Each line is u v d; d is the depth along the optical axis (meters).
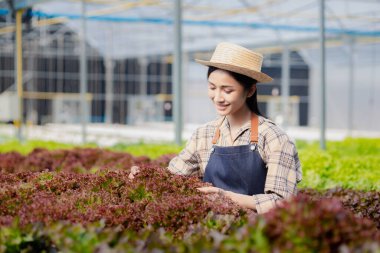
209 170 5.38
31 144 18.05
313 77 45.75
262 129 5.21
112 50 43.56
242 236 3.62
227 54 5.21
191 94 46.91
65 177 6.11
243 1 24.25
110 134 35.06
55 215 4.79
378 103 42.03
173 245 3.99
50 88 44.22
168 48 43.31
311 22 27.77
